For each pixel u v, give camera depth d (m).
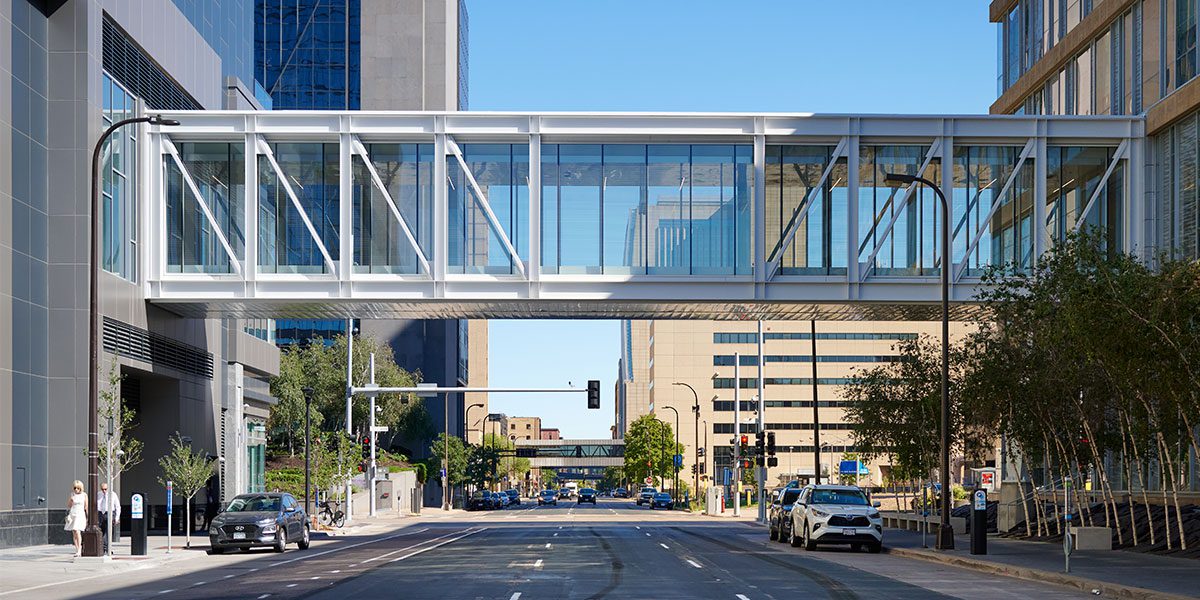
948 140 43.56
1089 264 29.02
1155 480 41.47
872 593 21.03
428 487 125.12
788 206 43.72
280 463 93.44
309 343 111.44
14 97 36.44
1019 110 59.53
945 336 34.72
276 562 31.59
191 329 49.31
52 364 38.31
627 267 43.47
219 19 57.50
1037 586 22.95
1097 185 44.16
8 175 35.91
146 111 44.41
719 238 43.56
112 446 37.16
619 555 32.47
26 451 36.84
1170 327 25.44
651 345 183.50
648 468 159.50
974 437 44.00
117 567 29.05
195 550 36.53
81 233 38.53
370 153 43.88
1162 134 43.28
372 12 142.62
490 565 28.28
